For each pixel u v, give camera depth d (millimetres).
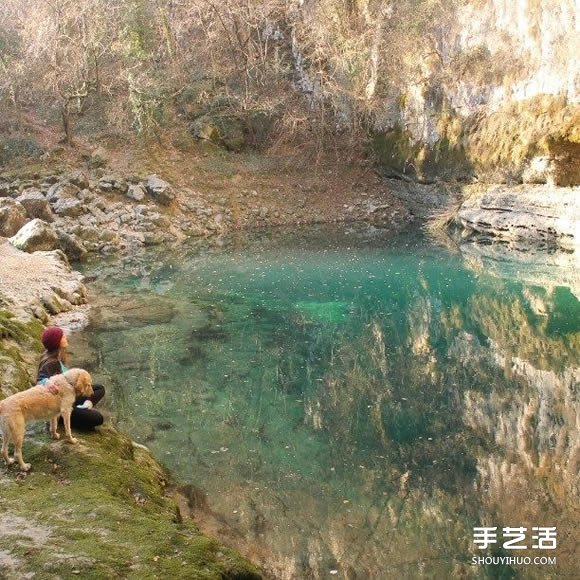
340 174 25547
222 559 4348
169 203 21953
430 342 10961
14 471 5191
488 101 21359
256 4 26219
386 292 14172
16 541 4219
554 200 18469
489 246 18812
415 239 20297
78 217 20047
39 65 25047
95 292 14172
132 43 25188
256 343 10797
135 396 8516
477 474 6469
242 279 15352
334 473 6500
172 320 12047
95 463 5387
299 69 27141
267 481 6316
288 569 4910
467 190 22094
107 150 23609
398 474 6477
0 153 22344
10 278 13133
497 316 12438
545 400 8430
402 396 8617
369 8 24328
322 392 8734
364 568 4949
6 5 26828
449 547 5191
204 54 27359
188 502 5898
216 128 25344
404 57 23844
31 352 8883
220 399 8445
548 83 19391
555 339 11039
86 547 4176
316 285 14719
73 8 23641
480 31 21266
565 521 5566
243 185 24047
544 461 6695
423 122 23688
